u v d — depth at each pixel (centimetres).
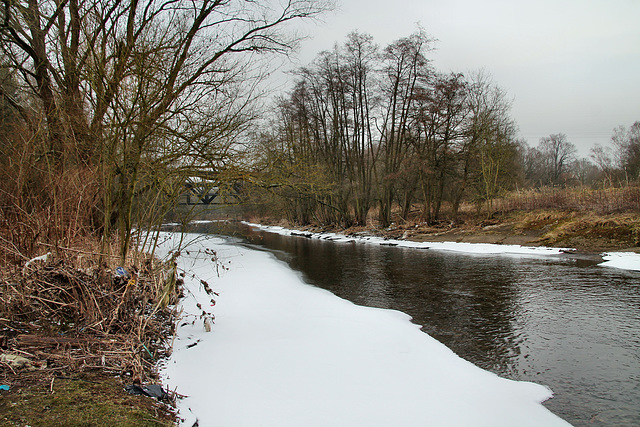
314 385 444
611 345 601
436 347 602
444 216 2759
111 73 668
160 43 719
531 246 1652
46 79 794
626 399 440
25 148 581
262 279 1125
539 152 7075
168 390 395
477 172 2395
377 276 1241
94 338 443
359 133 2870
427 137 2427
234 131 933
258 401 398
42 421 279
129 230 690
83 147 673
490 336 659
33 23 836
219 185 928
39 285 490
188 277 1029
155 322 554
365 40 2655
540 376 504
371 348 576
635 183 1839
